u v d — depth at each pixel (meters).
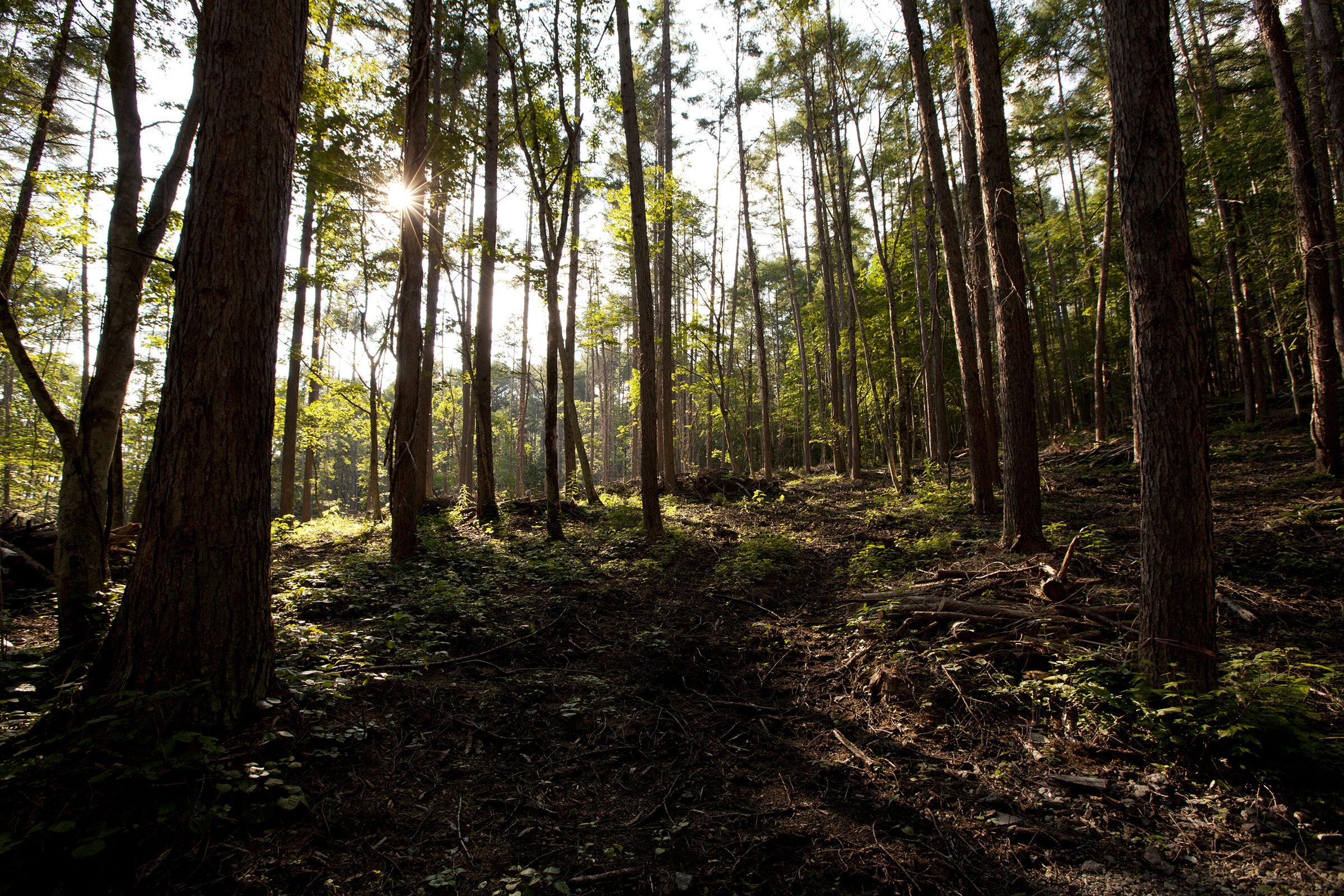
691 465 34.97
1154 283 4.08
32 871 2.47
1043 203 29.77
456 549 9.59
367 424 19.20
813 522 12.84
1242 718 3.58
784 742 4.24
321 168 9.58
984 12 8.07
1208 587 3.96
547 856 2.99
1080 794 3.46
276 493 33.28
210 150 3.42
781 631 6.41
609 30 10.08
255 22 3.52
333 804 3.11
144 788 2.81
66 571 4.91
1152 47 4.07
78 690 3.47
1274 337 15.20
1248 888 2.71
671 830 3.24
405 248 8.73
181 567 3.29
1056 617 5.18
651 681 5.20
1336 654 4.59
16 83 7.21
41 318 13.11
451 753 3.81
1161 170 4.05
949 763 3.85
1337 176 10.93
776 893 2.78
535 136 10.16
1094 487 12.12
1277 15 9.45
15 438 14.73
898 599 6.24
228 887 2.53
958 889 2.79
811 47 17.11
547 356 10.61
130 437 15.92
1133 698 3.94
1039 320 24.41
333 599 6.46
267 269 3.54
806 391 26.05
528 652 5.64
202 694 3.23
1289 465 10.79
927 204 15.38
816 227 22.44
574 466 19.05
